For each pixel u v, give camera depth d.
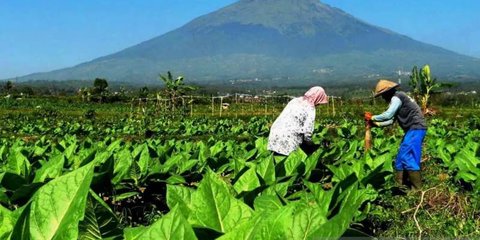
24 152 8.48
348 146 11.19
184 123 34.09
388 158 7.36
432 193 7.07
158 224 1.90
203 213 2.71
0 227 2.57
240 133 27.86
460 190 7.60
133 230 2.58
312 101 9.38
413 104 9.82
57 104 80.38
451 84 27.98
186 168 7.03
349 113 44.41
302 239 2.06
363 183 6.12
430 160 11.88
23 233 2.11
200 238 2.56
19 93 109.38
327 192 4.21
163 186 6.62
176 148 10.69
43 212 2.14
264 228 2.04
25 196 4.96
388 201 6.50
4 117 47.16
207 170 2.88
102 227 2.56
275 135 9.33
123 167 6.32
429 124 27.80
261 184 4.50
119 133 30.17
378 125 10.41
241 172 5.33
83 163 6.00
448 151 11.30
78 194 2.09
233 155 8.77
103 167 5.61
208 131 28.62
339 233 1.94
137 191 6.50
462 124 28.06
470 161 7.97
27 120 43.22
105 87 91.19
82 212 2.06
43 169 5.46
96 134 28.91
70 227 2.04
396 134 20.20
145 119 37.06
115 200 6.05
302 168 6.15
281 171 6.15
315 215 2.08
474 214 6.73
